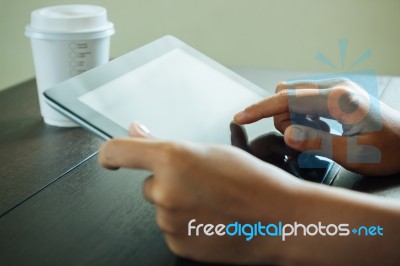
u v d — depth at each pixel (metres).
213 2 1.63
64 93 0.54
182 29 1.69
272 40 1.62
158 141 0.40
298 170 0.58
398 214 0.42
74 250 0.45
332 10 1.52
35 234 0.48
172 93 0.66
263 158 0.60
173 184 0.38
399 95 0.91
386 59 1.52
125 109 0.58
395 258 0.40
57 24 0.74
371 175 0.59
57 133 0.76
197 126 0.63
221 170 0.39
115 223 0.50
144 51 0.71
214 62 0.81
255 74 1.04
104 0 1.72
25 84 1.02
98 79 0.59
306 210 0.41
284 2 1.56
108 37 0.79
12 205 0.53
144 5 1.69
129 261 0.43
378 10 1.47
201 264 0.42
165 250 0.45
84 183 0.59
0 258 0.44
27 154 0.68
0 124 0.80
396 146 0.58
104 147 0.42
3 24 1.86
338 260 0.40
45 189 0.57
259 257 0.41
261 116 0.63
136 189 0.57
